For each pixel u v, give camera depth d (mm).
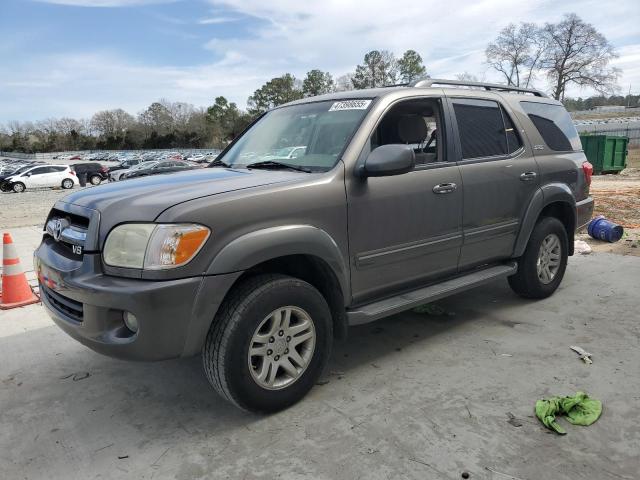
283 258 3082
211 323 2729
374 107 3504
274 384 2975
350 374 3518
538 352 3770
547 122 4961
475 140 4121
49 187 30469
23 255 8109
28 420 3086
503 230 4281
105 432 2934
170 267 2559
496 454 2594
